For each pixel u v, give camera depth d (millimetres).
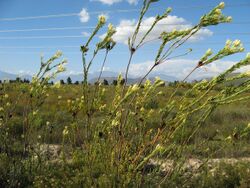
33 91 4652
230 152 8289
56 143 7422
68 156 5688
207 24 3104
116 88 3635
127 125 3699
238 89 3152
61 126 7438
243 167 6395
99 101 3639
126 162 3580
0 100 5480
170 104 3369
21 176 5195
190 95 3297
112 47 3307
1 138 5500
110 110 3619
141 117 3723
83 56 3328
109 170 3613
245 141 9430
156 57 3182
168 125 3387
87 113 3592
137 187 3656
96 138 3619
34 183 4805
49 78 4582
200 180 5430
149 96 3678
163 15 3170
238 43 3039
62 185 4426
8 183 5145
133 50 3215
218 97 3217
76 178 4180
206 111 3494
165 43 3174
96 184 3816
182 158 3920
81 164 4477
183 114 3303
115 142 3584
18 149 5594
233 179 6039
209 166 6375
